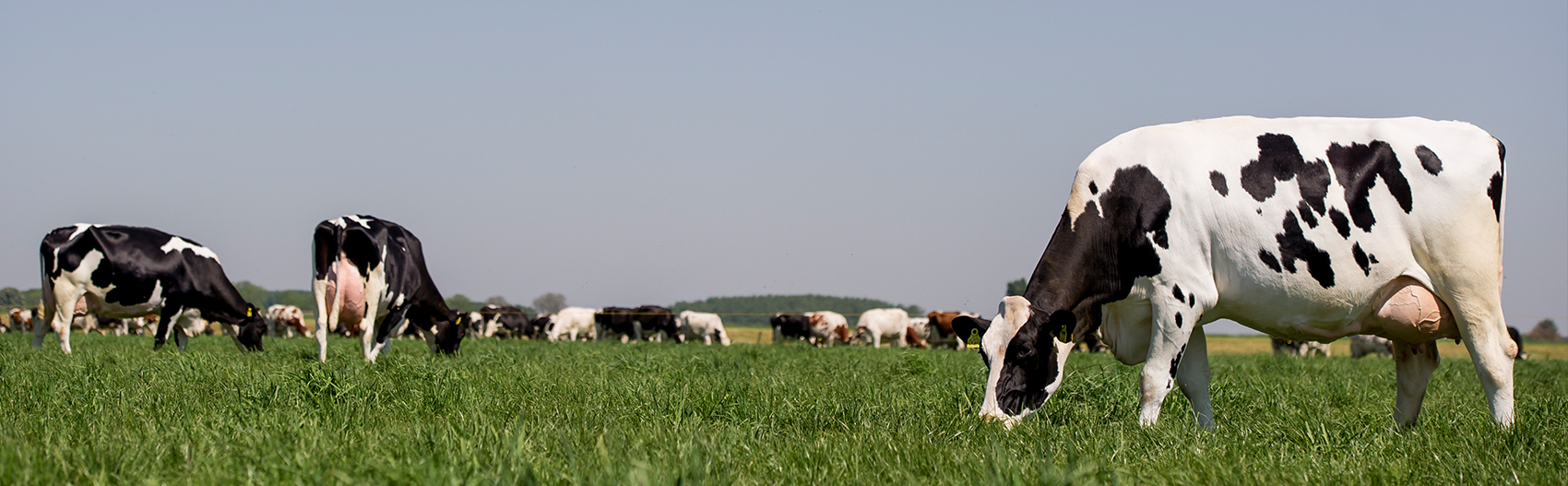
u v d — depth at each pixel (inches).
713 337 1752.0
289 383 262.4
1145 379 266.5
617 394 288.8
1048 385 265.4
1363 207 263.0
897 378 405.7
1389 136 265.3
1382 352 1360.7
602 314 1720.0
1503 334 263.7
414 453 167.8
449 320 617.6
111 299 584.4
